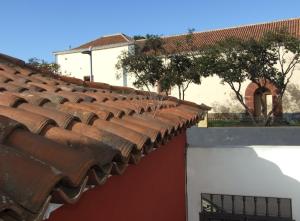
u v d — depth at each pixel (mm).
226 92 32906
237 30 35312
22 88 4145
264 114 29219
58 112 3146
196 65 28656
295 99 30547
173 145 6547
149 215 4879
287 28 30219
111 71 37938
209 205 7777
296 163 7312
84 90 5789
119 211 3791
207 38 35219
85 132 2938
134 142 3121
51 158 2129
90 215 3131
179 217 7082
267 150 7465
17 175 1816
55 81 6281
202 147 7789
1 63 6203
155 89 31469
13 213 1625
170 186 6250
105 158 2510
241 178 7605
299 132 18562
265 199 7504
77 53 39719
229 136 17891
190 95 34188
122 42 37375
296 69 30453
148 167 4832
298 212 7273
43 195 1764
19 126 2338
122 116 4129
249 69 26984
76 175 2061
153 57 30547
